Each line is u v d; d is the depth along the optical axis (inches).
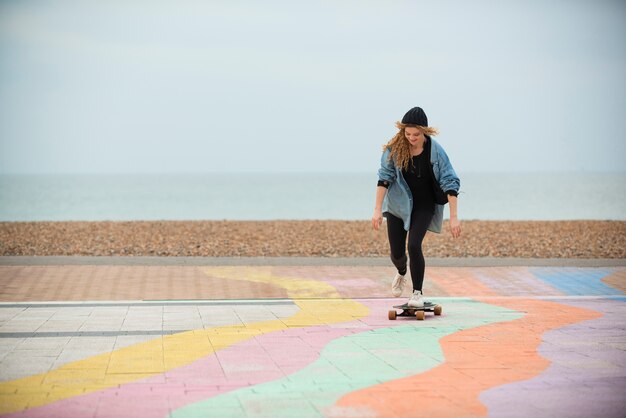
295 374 209.3
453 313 316.8
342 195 3700.8
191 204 2662.4
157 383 199.6
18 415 169.9
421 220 305.0
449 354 235.3
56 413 171.6
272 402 180.5
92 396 186.2
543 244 674.2
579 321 296.2
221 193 4082.2
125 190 4694.9
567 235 767.7
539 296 369.7
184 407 176.6
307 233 778.8
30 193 4035.4
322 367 217.6
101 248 637.9
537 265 479.5
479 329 279.0
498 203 2468.0
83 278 413.7
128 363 222.7
